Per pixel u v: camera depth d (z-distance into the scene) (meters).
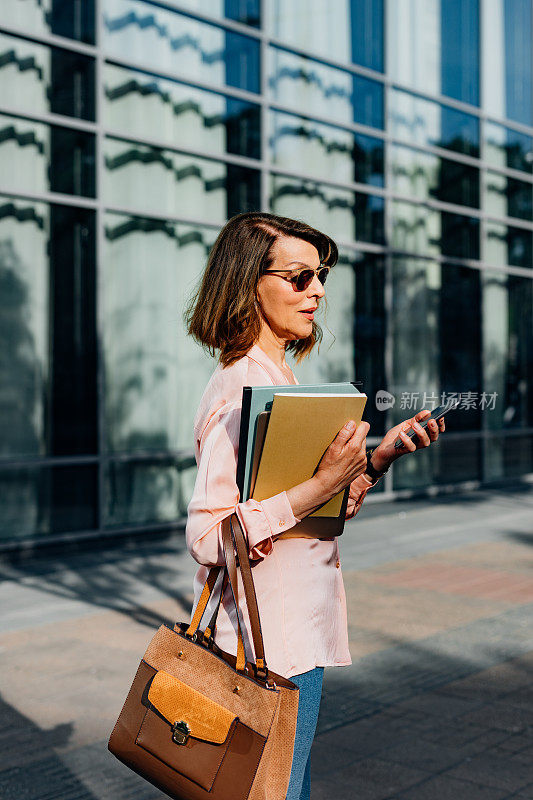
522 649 4.86
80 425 7.88
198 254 8.72
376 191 10.50
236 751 1.50
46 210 7.65
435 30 11.37
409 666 4.58
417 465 11.08
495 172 12.29
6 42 7.36
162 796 3.13
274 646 1.60
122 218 8.12
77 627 5.34
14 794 3.13
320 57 9.88
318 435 1.54
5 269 7.45
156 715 1.59
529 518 9.50
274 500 1.53
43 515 7.64
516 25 12.64
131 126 8.16
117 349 8.10
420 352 11.10
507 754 3.46
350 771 3.32
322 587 1.67
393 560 7.30
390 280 10.68
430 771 3.31
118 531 8.02
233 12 8.98
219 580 1.65
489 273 12.12
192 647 1.60
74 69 7.79
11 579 6.71
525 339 12.73
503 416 12.33
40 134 7.58
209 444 1.60
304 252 1.71
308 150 9.78
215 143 8.84
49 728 3.75
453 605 5.82
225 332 1.71
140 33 8.20
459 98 11.73
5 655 4.78
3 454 7.45
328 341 9.91
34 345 7.61
